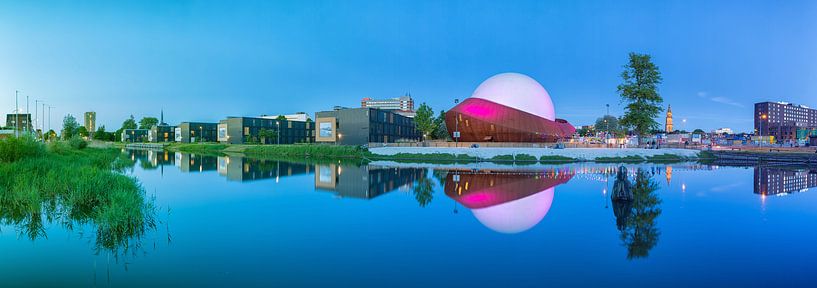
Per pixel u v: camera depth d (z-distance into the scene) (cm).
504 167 3988
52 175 2034
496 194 2039
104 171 2436
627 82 6153
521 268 910
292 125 11912
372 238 1161
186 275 870
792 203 1747
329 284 815
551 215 1480
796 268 908
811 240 1134
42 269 906
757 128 18275
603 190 2178
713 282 828
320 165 4391
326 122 8431
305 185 2505
